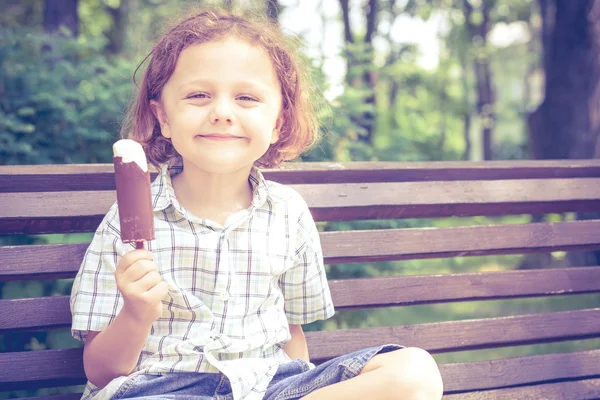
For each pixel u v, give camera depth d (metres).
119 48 9.97
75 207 1.85
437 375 1.39
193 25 1.67
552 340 2.22
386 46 13.64
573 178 2.30
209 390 1.54
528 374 2.14
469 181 2.19
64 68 3.51
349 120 3.57
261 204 1.70
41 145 3.16
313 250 1.80
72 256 1.84
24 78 3.30
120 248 1.59
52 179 1.87
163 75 1.68
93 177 1.91
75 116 3.15
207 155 1.58
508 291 2.18
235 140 1.59
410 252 2.10
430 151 8.52
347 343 2.02
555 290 2.22
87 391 1.63
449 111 17.36
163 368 1.53
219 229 1.64
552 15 7.57
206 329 1.58
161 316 1.59
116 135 3.15
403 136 4.08
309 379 1.49
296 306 1.81
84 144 3.21
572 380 2.24
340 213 2.08
